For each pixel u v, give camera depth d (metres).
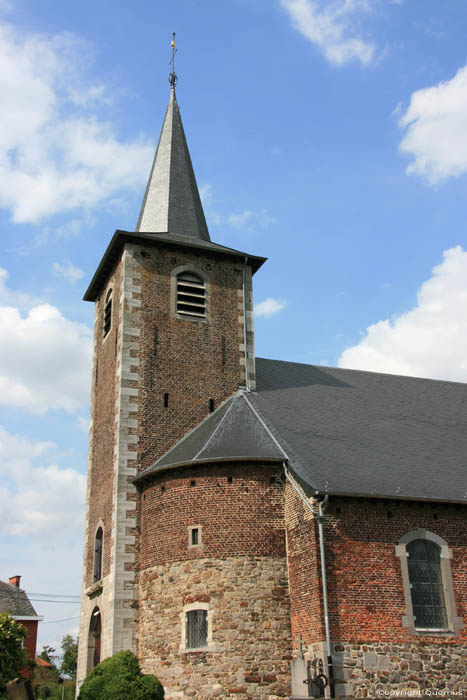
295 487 17.03
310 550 16.05
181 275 23.22
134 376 21.11
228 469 17.67
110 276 24.36
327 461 17.97
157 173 26.28
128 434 20.30
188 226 24.89
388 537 16.47
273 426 19.56
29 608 36.78
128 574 18.42
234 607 16.36
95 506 22.02
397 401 23.73
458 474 18.84
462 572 16.88
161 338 21.97
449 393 25.61
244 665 15.83
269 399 21.67
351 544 16.09
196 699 15.84
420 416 22.81
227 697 15.60
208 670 15.92
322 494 16.05
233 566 16.75
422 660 15.62
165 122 27.83
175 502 17.88
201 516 17.36
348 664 15.01
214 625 16.27
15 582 39.28
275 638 16.20
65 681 43.88
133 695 14.69
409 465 18.77
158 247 23.08
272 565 16.84
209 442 18.81
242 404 20.95
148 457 20.28
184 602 16.83
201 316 22.83
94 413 24.08
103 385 23.41
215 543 17.02
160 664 16.77
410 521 16.86
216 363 22.39
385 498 16.53
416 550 16.81
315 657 15.24
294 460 17.70
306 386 23.41
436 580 16.70
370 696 14.91
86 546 22.41
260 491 17.47
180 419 21.19
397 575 16.20
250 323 23.52
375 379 25.39
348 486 16.62
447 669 15.75
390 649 15.46
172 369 21.72
